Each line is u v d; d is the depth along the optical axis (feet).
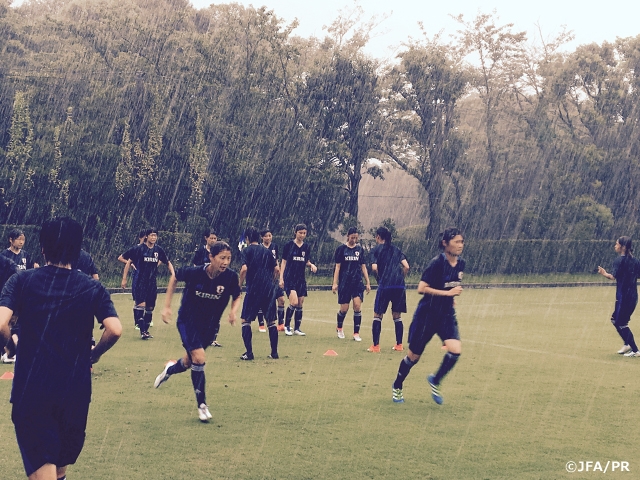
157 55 104.06
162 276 93.61
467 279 110.83
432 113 128.16
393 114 129.80
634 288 37.65
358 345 40.65
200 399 22.77
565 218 133.28
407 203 163.53
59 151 90.63
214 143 105.60
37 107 94.53
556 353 38.29
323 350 38.47
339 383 29.19
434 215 132.05
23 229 83.76
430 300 24.91
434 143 129.29
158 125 94.99
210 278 22.95
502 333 47.37
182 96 101.09
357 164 124.26
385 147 134.10
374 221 168.14
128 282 87.71
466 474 17.74
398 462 18.65
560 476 17.70
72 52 106.83
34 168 89.10
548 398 26.76
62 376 13.03
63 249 13.52
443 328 24.95
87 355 13.53
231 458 18.80
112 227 95.35
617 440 21.04
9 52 119.03
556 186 132.98
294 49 113.19
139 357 35.24
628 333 37.73
